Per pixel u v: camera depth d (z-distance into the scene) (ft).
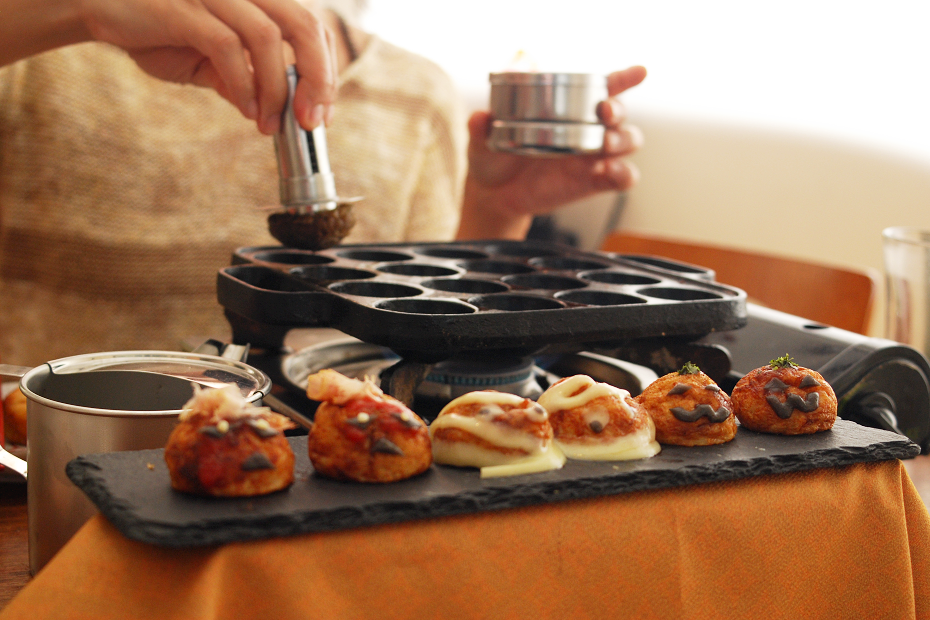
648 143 8.25
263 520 1.40
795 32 7.10
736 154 7.63
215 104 5.07
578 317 2.28
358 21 6.47
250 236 5.13
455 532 1.53
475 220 5.01
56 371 1.99
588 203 8.07
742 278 5.06
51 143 4.75
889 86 6.52
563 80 3.27
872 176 6.68
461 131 6.08
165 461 1.53
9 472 2.28
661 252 5.45
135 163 4.85
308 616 1.41
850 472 1.87
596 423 1.75
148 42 3.05
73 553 1.41
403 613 1.50
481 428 1.66
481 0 7.48
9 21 3.14
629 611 1.65
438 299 2.37
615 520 1.64
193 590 1.36
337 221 2.87
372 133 5.59
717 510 1.72
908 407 2.67
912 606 1.87
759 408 1.93
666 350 2.65
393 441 1.58
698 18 7.69
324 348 3.01
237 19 2.65
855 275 4.52
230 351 2.59
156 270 4.95
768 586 1.77
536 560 1.58
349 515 1.46
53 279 4.90
